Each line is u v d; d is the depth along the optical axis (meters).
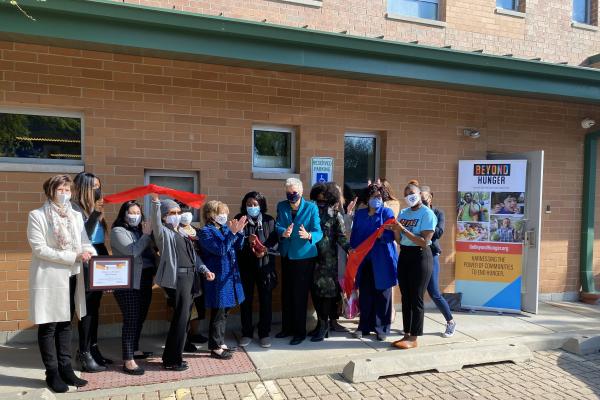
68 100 5.03
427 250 4.95
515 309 6.51
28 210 4.95
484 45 7.28
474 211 6.72
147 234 4.31
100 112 5.16
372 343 5.18
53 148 5.18
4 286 4.88
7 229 4.88
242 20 4.84
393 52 5.63
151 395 3.92
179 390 4.03
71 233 3.80
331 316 5.59
